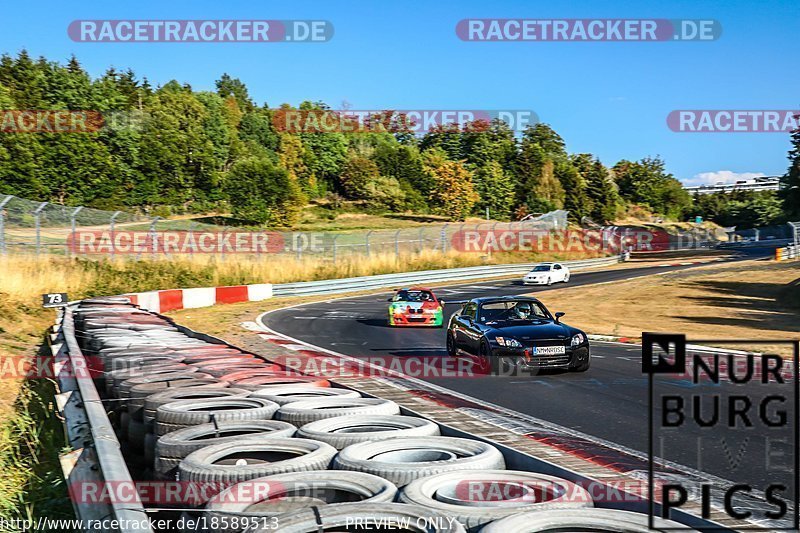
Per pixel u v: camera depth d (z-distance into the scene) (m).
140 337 9.63
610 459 5.22
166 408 4.77
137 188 73.12
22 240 32.81
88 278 26.17
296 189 72.19
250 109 143.38
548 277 40.09
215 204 80.69
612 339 16.48
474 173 91.88
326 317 23.84
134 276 29.02
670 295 30.11
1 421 8.04
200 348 8.35
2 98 65.25
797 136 66.62
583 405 8.83
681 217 118.38
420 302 20.98
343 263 41.12
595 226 91.19
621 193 119.44
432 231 67.88
